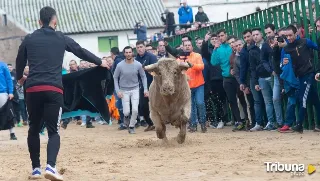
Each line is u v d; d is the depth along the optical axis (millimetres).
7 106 16391
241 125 15734
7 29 46594
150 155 10930
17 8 49406
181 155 10672
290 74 13680
